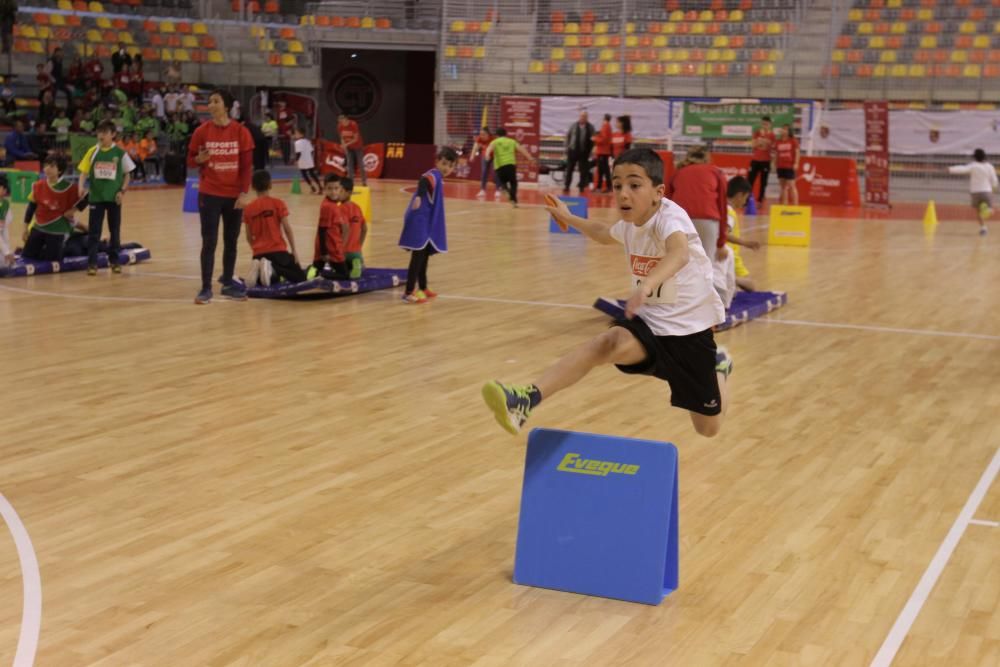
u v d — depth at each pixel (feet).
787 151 75.66
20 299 35.47
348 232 38.27
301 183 88.63
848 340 31.94
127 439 21.13
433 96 114.11
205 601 14.20
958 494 18.85
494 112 100.63
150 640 13.08
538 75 98.89
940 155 85.05
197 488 18.49
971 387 26.58
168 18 103.91
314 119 106.73
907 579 15.21
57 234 40.96
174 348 28.99
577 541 14.76
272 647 12.98
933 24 91.09
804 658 12.89
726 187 32.40
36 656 12.62
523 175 92.94
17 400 23.71
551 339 31.07
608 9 100.73
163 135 89.30
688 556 15.98
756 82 92.22
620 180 14.38
